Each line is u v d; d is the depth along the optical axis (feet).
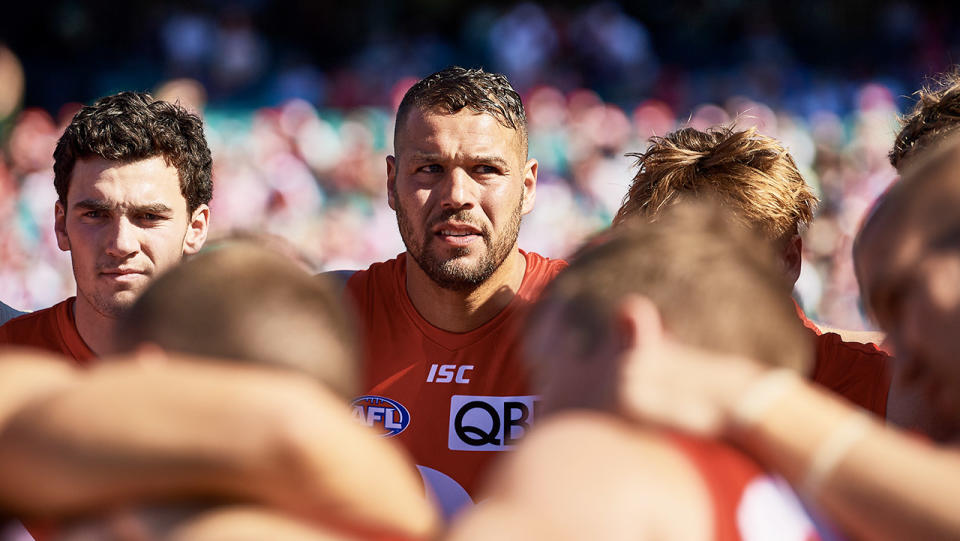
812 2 195.72
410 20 198.18
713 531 12.60
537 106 144.87
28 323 32.40
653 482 12.42
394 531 12.89
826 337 28.50
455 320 30.50
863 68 184.65
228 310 13.43
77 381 13.24
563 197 129.39
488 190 29.71
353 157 131.23
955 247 14.17
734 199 28.63
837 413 12.99
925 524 12.17
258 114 138.21
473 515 12.43
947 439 15.14
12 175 119.75
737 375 13.14
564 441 12.80
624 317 13.37
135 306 14.11
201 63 171.32
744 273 14.07
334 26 195.83
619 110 154.71
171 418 11.96
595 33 182.91
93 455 11.94
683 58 193.47
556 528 11.88
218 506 12.39
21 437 12.37
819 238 112.68
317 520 12.53
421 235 29.89
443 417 29.96
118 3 187.11
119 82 166.20
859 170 136.77
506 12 194.80
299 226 119.85
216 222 118.93
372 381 30.71
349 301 32.12
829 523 14.07
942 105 26.50
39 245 104.27
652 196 30.01
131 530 12.39
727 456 13.38
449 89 29.76
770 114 152.56
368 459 12.56
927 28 192.34
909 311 14.55
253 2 192.34
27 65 158.30
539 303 15.28
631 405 12.98
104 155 29.99
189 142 32.19
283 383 12.43
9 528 14.84
